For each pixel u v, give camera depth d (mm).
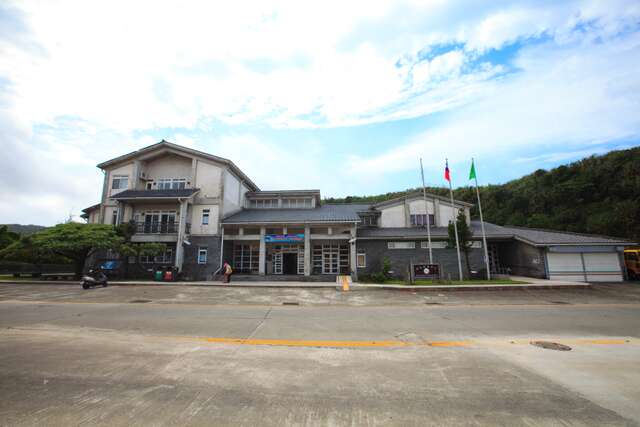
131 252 21594
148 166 27484
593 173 38656
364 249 24266
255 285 18859
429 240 21312
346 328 8336
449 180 23750
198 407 3729
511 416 3564
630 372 5023
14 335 7379
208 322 9031
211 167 26031
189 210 25125
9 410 3641
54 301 13164
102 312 10594
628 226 29672
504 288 17156
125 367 5121
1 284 19812
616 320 9516
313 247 26906
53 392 4145
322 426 3332
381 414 3602
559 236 23453
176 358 5617
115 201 26438
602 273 21203
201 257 24281
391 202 27094
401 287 17281
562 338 7305
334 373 4910
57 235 20875
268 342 6836
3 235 32438
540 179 46312
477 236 23672
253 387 4336
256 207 30547
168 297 14531
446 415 3578
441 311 11164
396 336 7465
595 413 3648
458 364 5379
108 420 3416
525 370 5094
